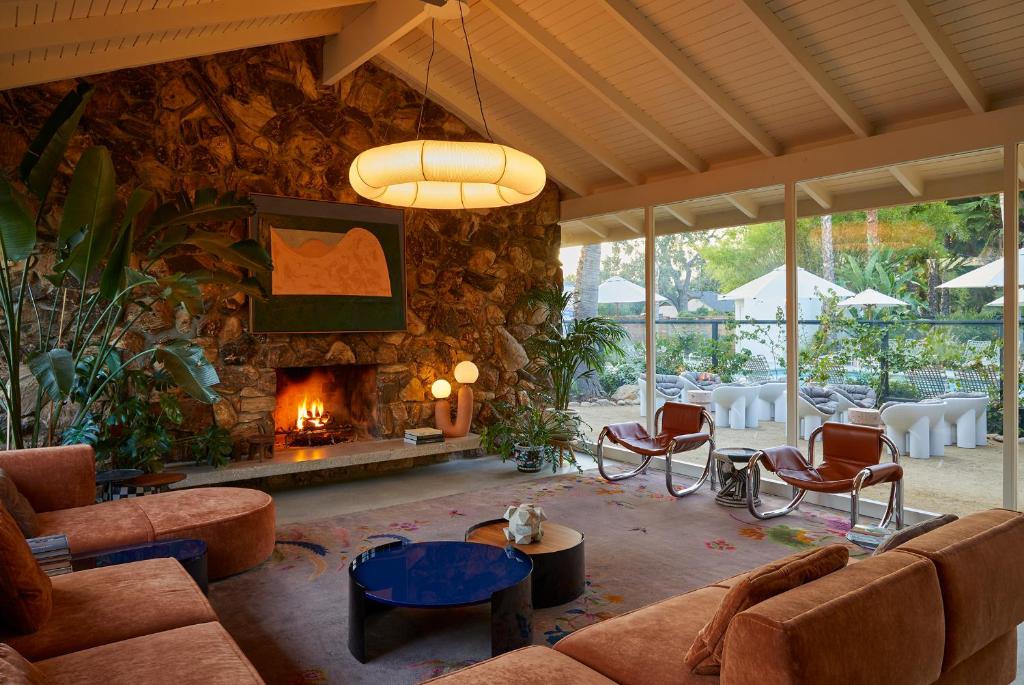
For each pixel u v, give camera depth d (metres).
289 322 6.06
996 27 4.14
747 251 6.14
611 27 5.29
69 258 4.26
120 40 4.64
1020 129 4.45
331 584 3.88
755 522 5.08
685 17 4.88
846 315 5.44
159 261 5.50
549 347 7.62
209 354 5.74
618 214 7.38
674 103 5.88
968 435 4.76
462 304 7.26
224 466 5.57
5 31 3.81
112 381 5.05
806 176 5.62
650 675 2.01
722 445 6.39
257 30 5.50
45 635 2.27
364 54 5.66
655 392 7.02
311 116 6.31
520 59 6.08
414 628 3.35
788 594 1.84
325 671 2.93
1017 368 4.52
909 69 4.67
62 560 2.96
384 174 4.00
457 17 5.23
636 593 3.74
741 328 6.20
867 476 4.47
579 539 3.76
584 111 6.46
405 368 6.89
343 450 6.25
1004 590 2.37
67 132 4.26
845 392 5.46
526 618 3.04
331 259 6.34
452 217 7.19
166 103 5.56
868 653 1.79
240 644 3.17
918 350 5.02
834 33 4.58
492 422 7.40
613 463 7.28
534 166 4.16
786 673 1.62
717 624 1.90
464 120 7.26
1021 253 4.51
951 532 2.41
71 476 3.96
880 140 5.14
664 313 6.90
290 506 5.54
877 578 1.97
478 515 5.24
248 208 5.16
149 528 3.62
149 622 2.38
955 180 4.82
